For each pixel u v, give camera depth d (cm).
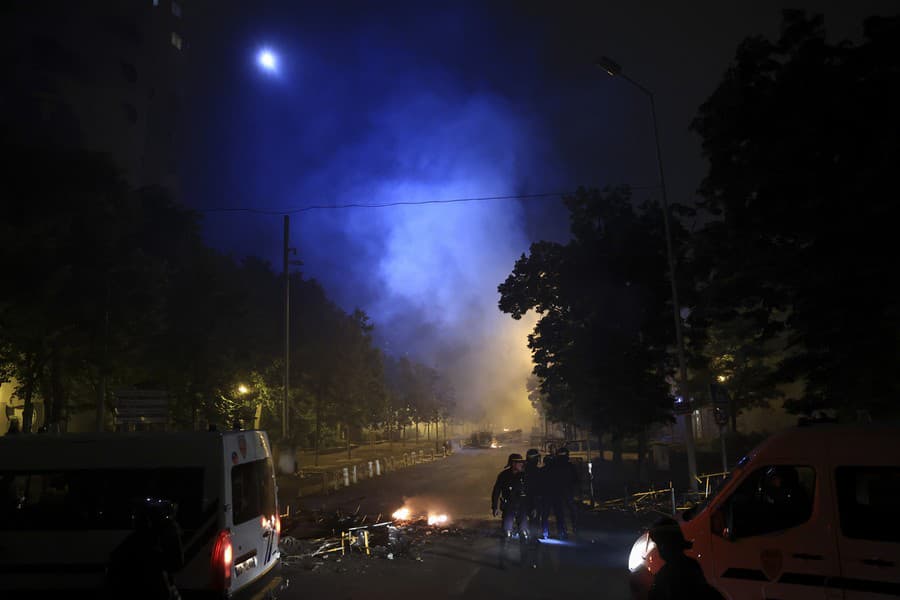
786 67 1420
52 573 565
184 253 2148
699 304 2052
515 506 1065
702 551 524
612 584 886
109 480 581
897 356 1281
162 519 450
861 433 482
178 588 552
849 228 1288
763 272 1454
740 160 1491
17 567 567
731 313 1641
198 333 2119
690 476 1705
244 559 607
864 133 1330
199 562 557
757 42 1478
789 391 3219
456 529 1391
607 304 2350
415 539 1262
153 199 2061
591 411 2353
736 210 1491
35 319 1497
